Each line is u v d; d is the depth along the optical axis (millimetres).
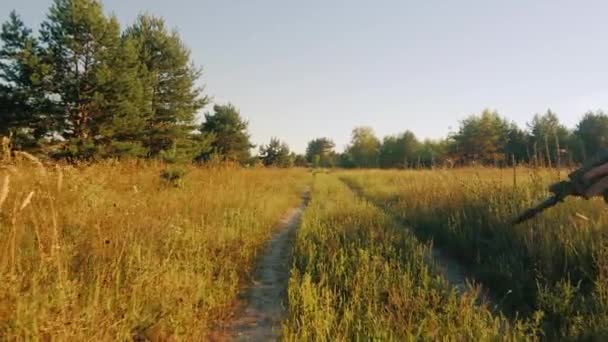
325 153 114750
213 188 10516
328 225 7660
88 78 22453
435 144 65438
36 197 4996
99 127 22734
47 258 3750
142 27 29672
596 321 3713
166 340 3598
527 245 5516
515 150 37281
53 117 22125
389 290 4312
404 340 3373
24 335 2945
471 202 8383
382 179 23078
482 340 3311
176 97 29953
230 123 39031
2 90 21266
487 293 4836
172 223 6203
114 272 3932
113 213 5336
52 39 22484
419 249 5969
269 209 10758
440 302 4215
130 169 10664
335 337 3449
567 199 6582
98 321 3250
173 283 4297
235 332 4020
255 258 6410
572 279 4730
